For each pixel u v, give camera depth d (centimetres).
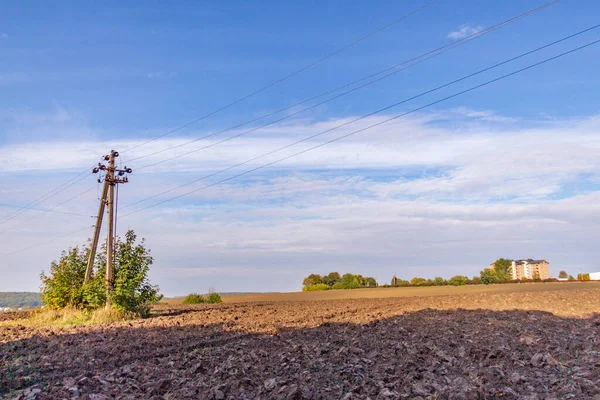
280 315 3045
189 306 4262
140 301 3048
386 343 1777
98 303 2977
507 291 5519
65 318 2766
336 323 2506
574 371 1313
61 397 1067
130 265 3022
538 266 15412
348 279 9844
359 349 1622
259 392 1117
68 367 1377
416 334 2006
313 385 1172
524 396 1091
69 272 3241
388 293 6309
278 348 1697
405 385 1180
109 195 3119
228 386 1148
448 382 1198
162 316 3061
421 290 6831
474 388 1124
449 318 2647
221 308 3838
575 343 1700
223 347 1705
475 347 1639
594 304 3384
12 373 1271
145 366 1386
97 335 2019
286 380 1202
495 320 2495
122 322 2620
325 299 5319
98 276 3097
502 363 1424
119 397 1064
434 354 1550
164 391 1127
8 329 2341
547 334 1944
